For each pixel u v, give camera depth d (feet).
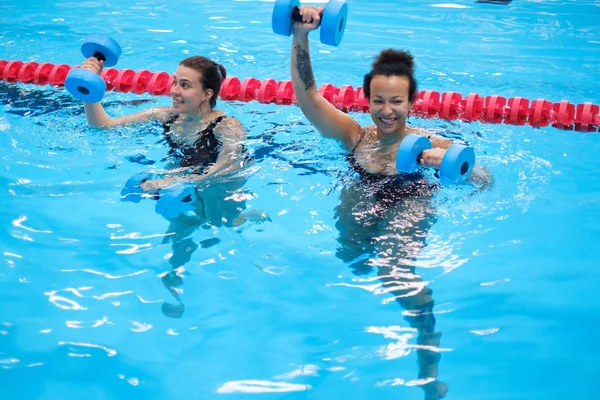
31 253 10.23
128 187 11.83
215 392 7.65
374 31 22.65
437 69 18.89
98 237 10.69
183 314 8.98
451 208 11.22
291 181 12.20
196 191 11.88
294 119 15.15
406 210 11.04
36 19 24.23
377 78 11.89
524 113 15.43
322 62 19.58
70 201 11.69
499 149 13.82
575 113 15.40
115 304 9.15
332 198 11.65
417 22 23.71
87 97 13.33
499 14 24.66
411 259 10.01
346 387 7.71
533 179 12.44
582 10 25.03
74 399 7.55
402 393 7.60
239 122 14.06
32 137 14.05
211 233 10.78
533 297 9.23
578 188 12.19
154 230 10.89
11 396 7.59
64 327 8.69
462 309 9.02
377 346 8.38
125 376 7.90
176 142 13.64
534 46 20.88
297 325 8.77
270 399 7.55
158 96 17.10
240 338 8.53
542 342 8.40
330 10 11.60
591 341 8.42
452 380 7.81
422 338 8.50
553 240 10.52
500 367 8.00
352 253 10.18
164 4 26.48
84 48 14.42
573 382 7.75
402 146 11.00
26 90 17.21
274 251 10.31
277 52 20.61
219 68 14.30
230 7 26.04
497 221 11.00
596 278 9.64
